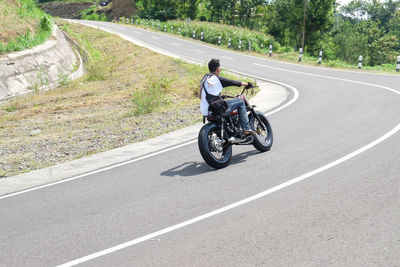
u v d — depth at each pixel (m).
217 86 6.70
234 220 4.61
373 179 5.52
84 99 17.33
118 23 71.81
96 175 7.05
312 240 3.99
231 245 4.03
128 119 12.51
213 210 4.95
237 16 80.25
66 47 28.03
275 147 7.60
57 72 22.89
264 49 42.44
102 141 9.83
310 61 30.25
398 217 4.35
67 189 6.44
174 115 12.19
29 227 5.01
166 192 5.77
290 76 19.84
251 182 5.83
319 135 8.16
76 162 8.12
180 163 7.23
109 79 23.19
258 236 4.17
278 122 9.77
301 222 4.41
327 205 4.80
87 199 5.84
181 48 37.94
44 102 17.05
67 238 4.56
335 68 24.55
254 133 7.04
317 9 62.84
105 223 4.88
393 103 11.09
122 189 6.12
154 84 15.78
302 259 3.66
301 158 6.75
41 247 4.39
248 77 19.84
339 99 12.38
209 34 47.75
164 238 4.32
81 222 4.99
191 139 8.93
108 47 38.50
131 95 17.27
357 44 86.00
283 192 5.32
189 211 4.99
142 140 9.42
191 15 82.81
